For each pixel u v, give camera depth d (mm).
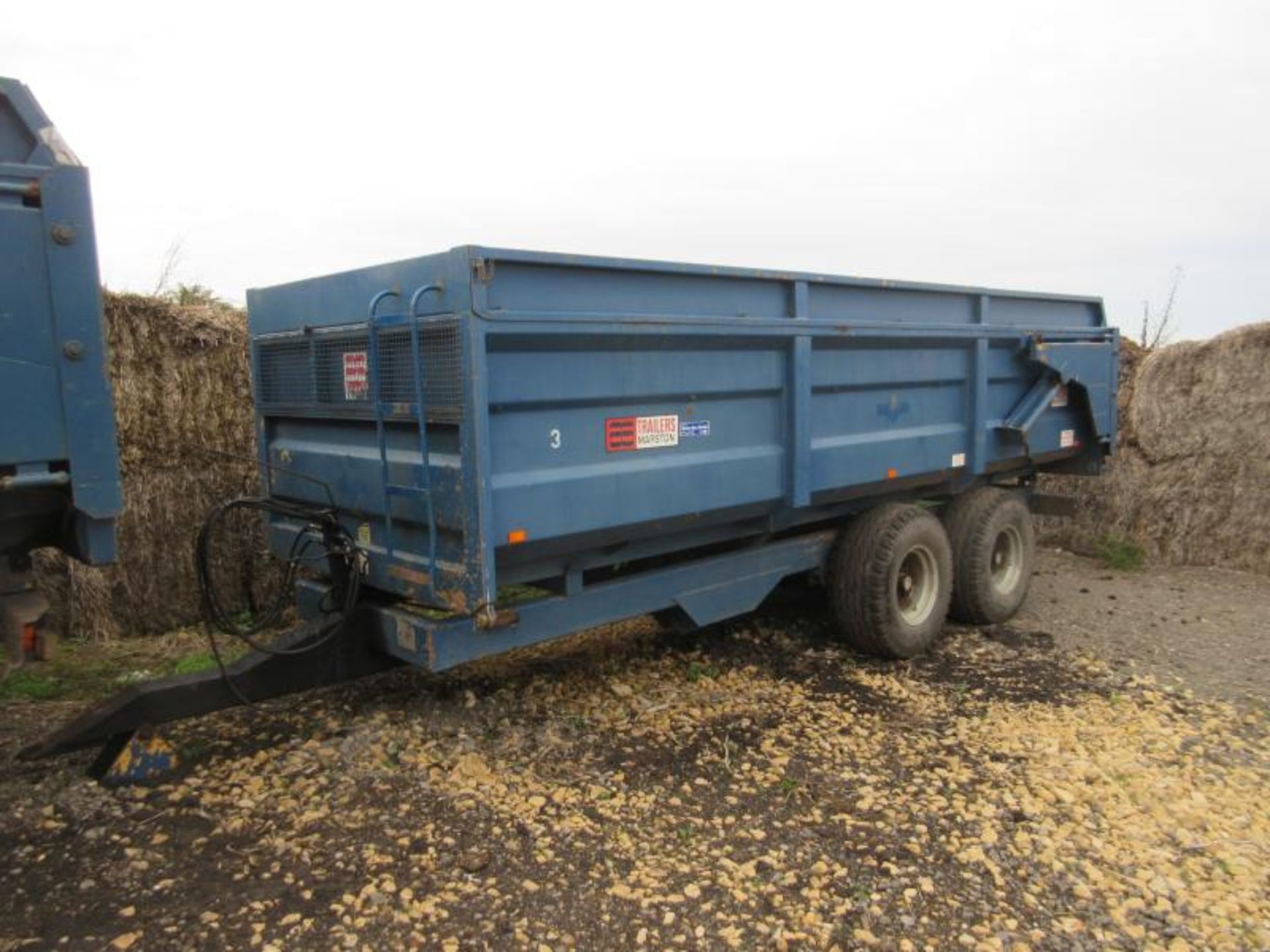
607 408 4211
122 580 6289
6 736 4535
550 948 2994
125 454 6223
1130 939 3111
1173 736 4746
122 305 6168
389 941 2998
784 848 3619
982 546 6453
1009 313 6734
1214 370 8758
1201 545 8938
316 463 4691
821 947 3037
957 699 5242
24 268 2895
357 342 4242
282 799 3844
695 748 4520
